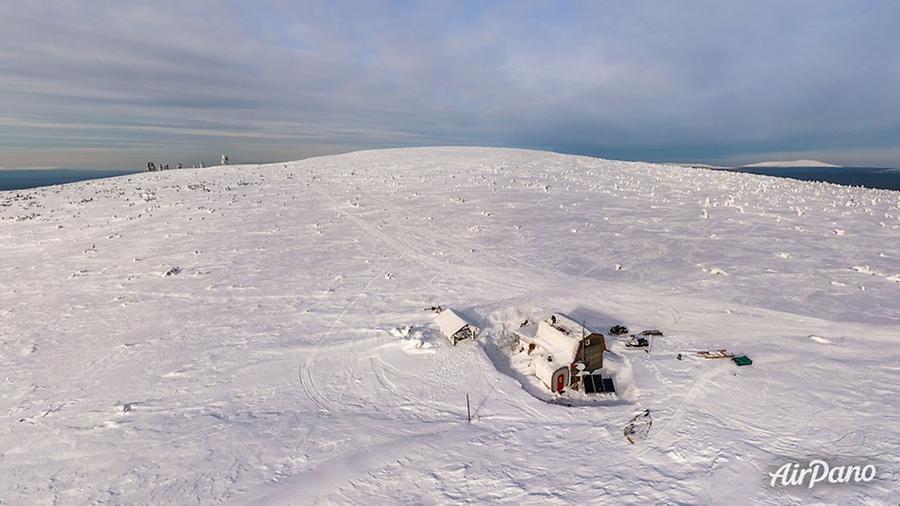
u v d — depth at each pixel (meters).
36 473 11.63
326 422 13.55
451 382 15.59
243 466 11.77
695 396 13.94
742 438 11.88
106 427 13.41
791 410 12.88
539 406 14.09
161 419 13.77
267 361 17.16
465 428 13.15
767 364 15.51
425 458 11.92
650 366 15.92
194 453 12.28
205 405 14.46
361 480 11.20
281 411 14.12
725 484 10.41
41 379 16.09
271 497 10.73
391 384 15.57
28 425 13.55
